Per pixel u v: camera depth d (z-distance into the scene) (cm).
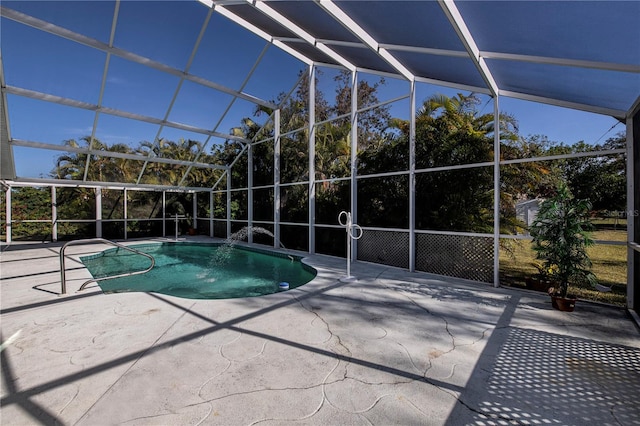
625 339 324
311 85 903
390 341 315
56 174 1122
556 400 221
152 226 1418
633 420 201
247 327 351
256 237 1166
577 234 418
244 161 1234
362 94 1023
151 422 195
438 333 337
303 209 977
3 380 243
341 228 855
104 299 460
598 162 515
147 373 253
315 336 327
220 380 242
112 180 1205
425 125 709
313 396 221
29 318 381
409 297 474
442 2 304
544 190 591
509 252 615
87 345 305
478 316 391
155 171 1252
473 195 638
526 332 341
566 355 288
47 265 733
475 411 208
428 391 229
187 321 370
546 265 443
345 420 197
